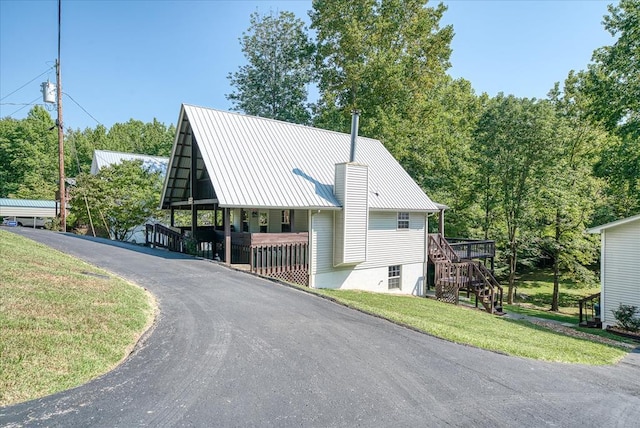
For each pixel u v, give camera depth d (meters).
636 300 13.53
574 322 15.62
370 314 8.10
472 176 24.14
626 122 18.95
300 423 3.73
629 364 7.70
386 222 16.69
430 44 27.47
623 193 21.92
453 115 28.92
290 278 13.29
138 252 13.66
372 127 24.98
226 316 7.06
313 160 15.80
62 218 20.33
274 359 5.29
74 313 5.83
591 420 4.26
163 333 5.98
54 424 3.43
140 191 21.89
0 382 3.89
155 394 4.12
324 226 14.36
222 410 3.88
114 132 59.56
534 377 5.55
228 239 12.43
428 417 4.02
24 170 42.34
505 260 23.89
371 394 4.47
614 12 18.30
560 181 20.72
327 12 27.44
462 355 6.18
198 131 13.57
